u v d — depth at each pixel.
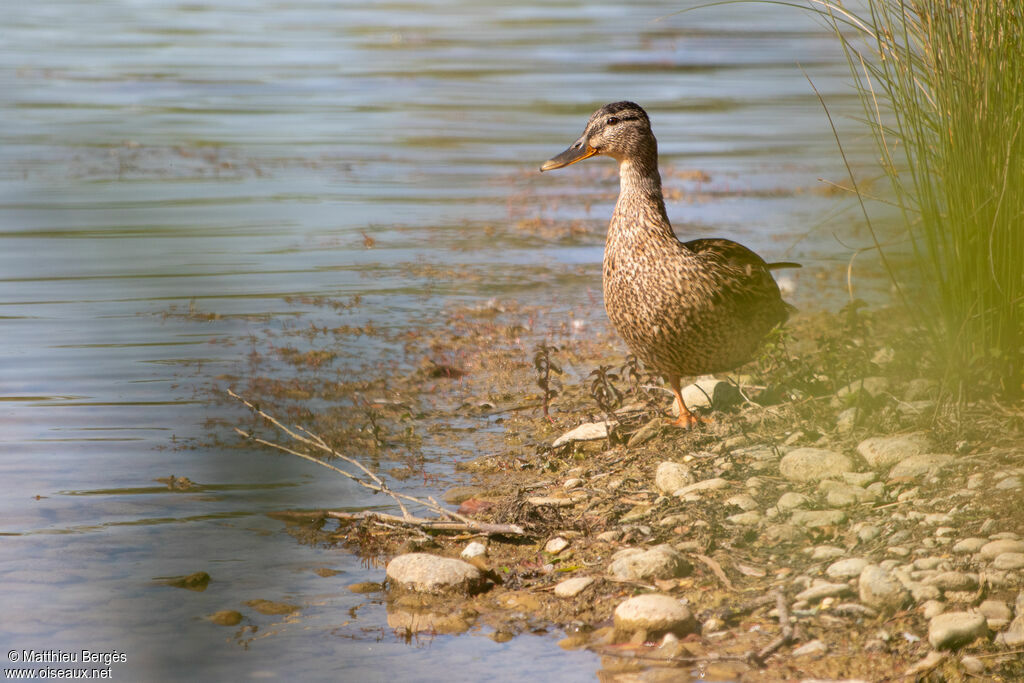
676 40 49.88
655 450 10.40
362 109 34.16
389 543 9.37
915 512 8.25
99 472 10.79
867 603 7.39
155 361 14.16
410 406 12.81
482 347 14.91
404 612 8.20
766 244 19.62
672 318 10.41
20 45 45.53
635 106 10.70
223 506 10.10
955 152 9.70
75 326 15.47
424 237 20.72
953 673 6.66
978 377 9.77
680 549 8.44
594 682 7.11
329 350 14.74
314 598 8.45
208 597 8.43
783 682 6.82
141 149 28.14
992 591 7.23
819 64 42.38
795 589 7.71
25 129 30.25
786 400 11.06
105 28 51.69
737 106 34.44
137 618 8.07
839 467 9.15
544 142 29.81
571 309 16.66
